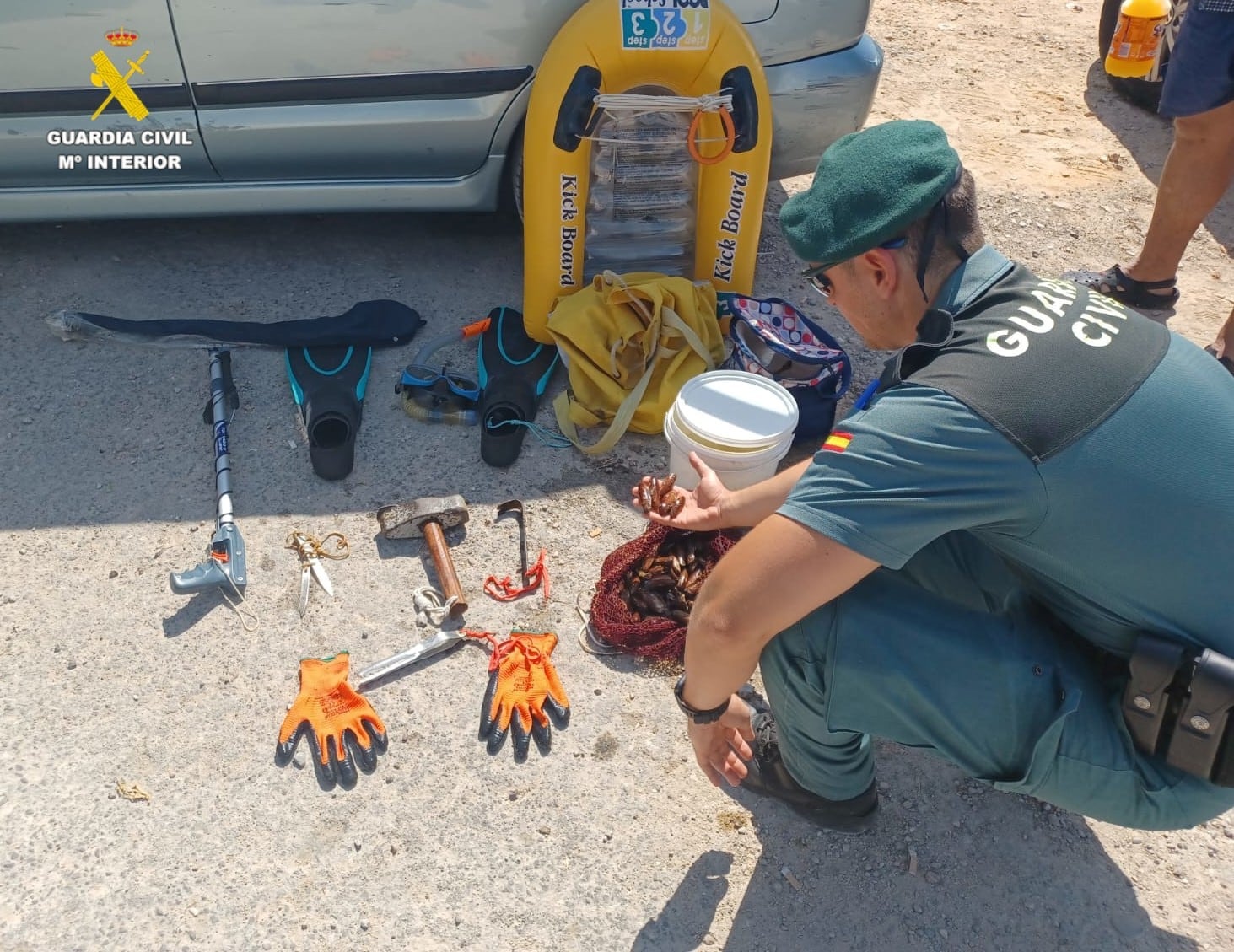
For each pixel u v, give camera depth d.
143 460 3.05
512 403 3.16
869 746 2.06
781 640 1.86
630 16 3.00
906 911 2.11
